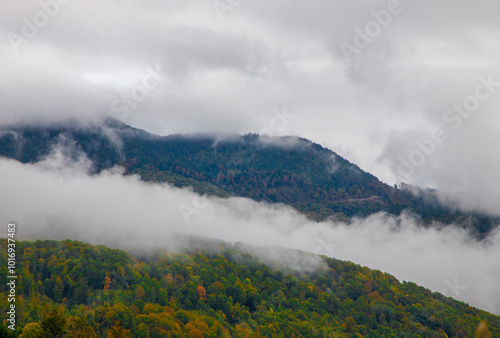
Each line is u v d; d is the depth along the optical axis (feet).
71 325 544.21
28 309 619.26
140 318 624.59
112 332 579.48
